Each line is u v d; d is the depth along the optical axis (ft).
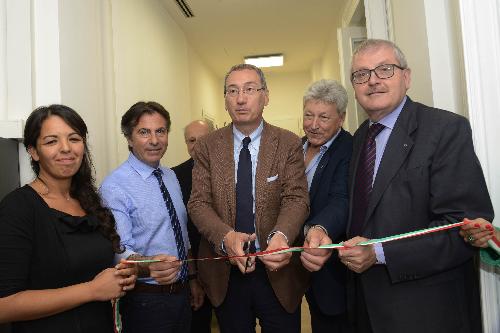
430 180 4.04
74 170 4.25
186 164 7.47
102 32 8.70
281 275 4.98
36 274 3.74
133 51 10.32
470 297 4.33
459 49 5.21
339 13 15.14
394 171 4.20
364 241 3.80
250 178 5.08
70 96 7.02
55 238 3.85
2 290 3.49
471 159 3.90
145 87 11.25
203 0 13.60
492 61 4.48
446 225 3.75
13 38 6.26
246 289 5.04
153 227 5.42
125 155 9.51
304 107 6.31
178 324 5.48
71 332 3.81
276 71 24.44
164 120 5.82
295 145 5.18
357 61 4.63
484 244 3.68
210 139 5.39
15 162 6.06
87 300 3.76
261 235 4.92
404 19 7.31
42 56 6.54
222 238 4.51
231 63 21.54
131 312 5.22
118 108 9.16
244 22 15.81
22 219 3.70
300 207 4.87
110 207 5.18
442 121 4.12
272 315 5.05
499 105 4.47
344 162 5.66
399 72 4.48
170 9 13.98
